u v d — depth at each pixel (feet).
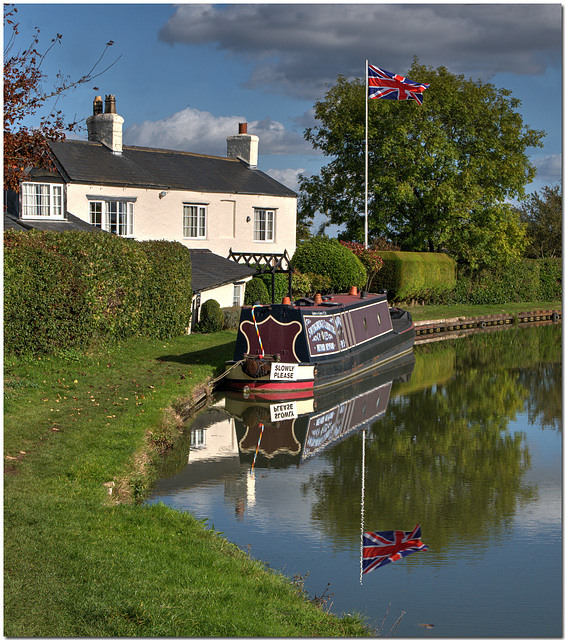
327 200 177.17
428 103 161.38
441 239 165.68
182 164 132.16
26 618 22.26
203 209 128.36
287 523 39.88
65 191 101.50
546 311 169.07
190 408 62.90
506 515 42.86
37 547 26.86
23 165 52.37
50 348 65.21
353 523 40.60
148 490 43.19
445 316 147.64
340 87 170.60
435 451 57.21
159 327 89.76
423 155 160.66
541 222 216.74
